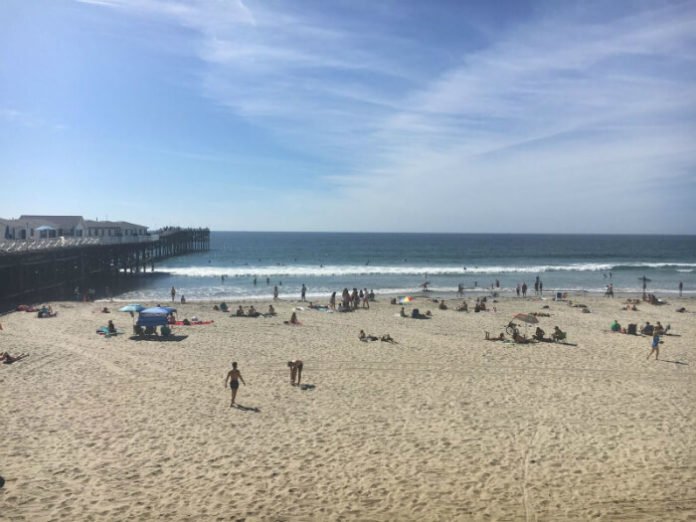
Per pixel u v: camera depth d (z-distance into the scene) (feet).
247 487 35.81
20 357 69.05
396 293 159.22
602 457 40.14
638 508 32.86
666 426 46.32
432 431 45.47
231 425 46.70
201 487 35.78
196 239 370.12
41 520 31.58
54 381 59.06
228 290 161.07
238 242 581.12
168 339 82.64
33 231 180.24
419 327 96.78
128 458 39.99
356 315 111.34
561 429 45.78
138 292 155.33
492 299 140.36
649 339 85.81
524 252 416.46
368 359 70.74
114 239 189.67
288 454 40.88
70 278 169.17
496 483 36.29
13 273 135.95
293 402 52.95
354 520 31.78
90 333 86.48
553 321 105.40
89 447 41.83
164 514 32.40
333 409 50.96
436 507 33.24
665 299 144.66
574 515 32.17
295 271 213.25
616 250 461.78
